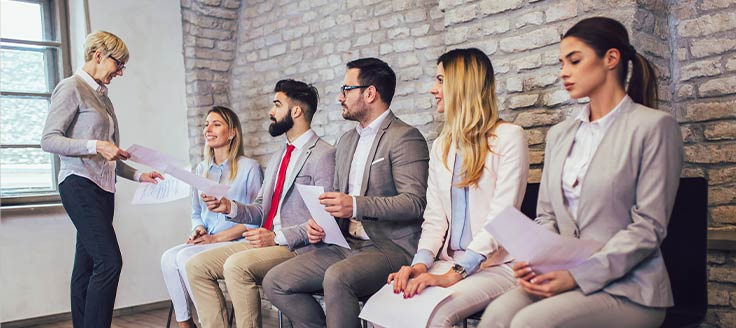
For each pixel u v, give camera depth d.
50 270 4.68
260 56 5.05
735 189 2.82
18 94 4.73
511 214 1.90
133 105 4.99
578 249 1.90
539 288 1.91
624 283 1.90
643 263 1.92
